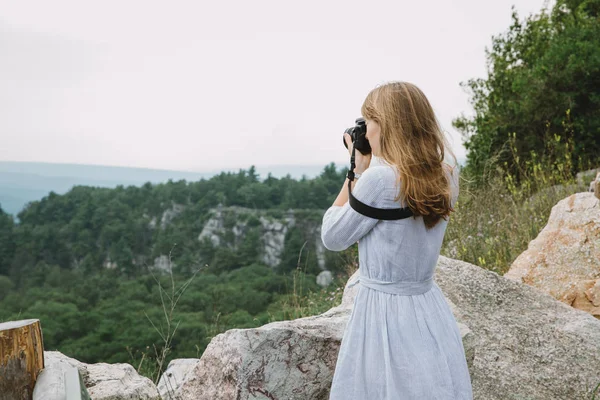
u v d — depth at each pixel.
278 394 2.25
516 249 5.31
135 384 2.81
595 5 10.79
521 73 10.23
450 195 1.83
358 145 1.91
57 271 134.75
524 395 2.78
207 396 2.32
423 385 1.73
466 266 3.64
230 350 2.27
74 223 162.00
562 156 8.34
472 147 10.23
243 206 165.50
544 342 3.10
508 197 6.35
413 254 1.81
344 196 1.94
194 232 154.62
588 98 9.09
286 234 146.00
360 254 1.91
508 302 3.42
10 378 1.95
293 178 180.00
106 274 132.00
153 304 84.19
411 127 1.80
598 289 4.02
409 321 1.80
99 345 69.81
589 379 2.88
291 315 4.98
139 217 163.75
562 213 4.66
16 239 152.75
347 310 2.85
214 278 99.88
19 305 95.75
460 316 3.22
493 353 3.00
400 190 1.75
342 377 1.84
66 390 1.76
